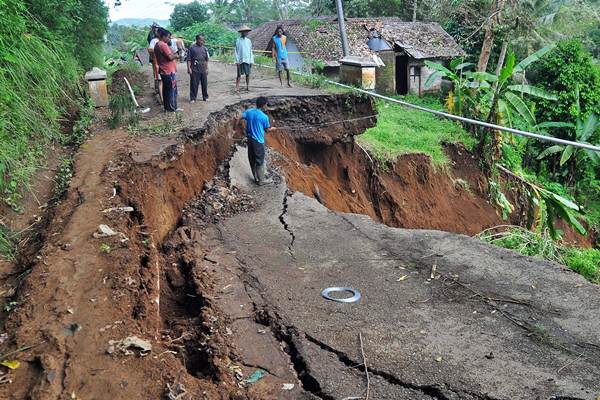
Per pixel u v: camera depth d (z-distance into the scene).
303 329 5.28
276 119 13.61
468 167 18.11
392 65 25.64
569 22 25.84
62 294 4.96
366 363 4.73
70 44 13.06
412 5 36.19
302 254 7.20
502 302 5.78
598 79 22.30
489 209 17.53
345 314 5.58
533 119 17.34
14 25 9.30
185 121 11.15
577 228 13.79
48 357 4.05
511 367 4.65
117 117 10.88
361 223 8.30
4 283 5.51
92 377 3.96
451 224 16.27
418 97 25.94
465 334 5.18
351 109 14.48
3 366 4.00
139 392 3.89
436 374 4.57
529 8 24.16
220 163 11.04
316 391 4.43
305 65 22.53
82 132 10.22
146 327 4.85
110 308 4.83
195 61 12.92
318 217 8.60
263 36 33.78
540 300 5.80
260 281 6.36
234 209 8.96
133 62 21.03
